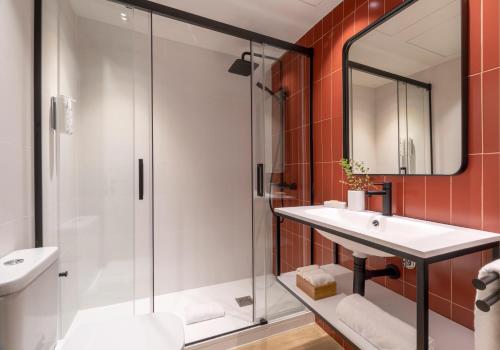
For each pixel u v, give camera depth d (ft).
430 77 3.68
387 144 4.34
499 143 2.98
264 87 6.50
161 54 7.08
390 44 4.28
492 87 3.03
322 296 4.32
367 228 4.25
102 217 5.79
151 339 3.51
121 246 5.98
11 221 3.32
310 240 6.44
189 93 7.45
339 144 5.45
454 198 3.45
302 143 6.48
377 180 4.61
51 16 4.39
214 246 7.86
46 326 3.16
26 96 3.72
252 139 6.51
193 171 7.56
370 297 4.16
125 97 5.87
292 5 5.50
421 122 3.80
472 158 3.23
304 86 6.39
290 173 6.75
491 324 2.09
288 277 5.37
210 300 6.99
